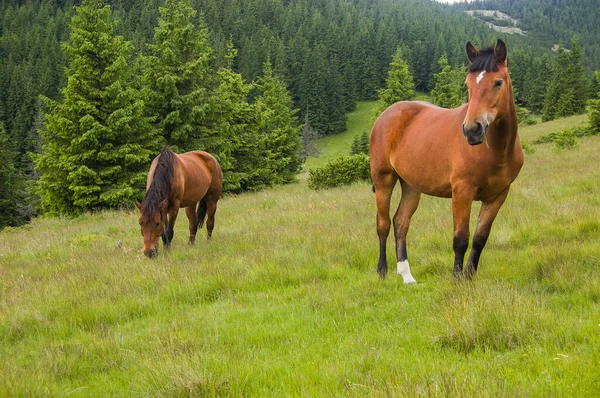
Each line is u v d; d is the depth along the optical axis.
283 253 6.96
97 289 6.04
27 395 3.08
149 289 5.96
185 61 24.05
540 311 3.67
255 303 5.13
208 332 4.27
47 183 20.52
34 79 72.00
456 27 152.62
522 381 2.65
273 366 3.35
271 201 16.34
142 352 3.93
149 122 23.09
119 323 4.99
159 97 23.06
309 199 14.64
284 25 120.56
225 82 30.12
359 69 103.19
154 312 5.21
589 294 4.17
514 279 4.93
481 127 4.09
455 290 4.39
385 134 5.89
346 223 9.12
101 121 21.19
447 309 3.86
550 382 2.62
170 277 6.26
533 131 43.78
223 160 24.72
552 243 5.96
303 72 85.44
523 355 3.07
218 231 10.52
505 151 4.54
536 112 79.06
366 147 58.97
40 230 16.52
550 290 4.57
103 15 21.16
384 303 4.73
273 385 3.07
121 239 10.96
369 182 18.88
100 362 3.87
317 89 84.38
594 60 157.62
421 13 177.00
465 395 2.40
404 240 5.80
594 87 66.56
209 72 25.42
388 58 105.94
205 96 24.48
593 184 10.19
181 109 23.27
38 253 10.55
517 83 88.75
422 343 3.56
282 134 36.38
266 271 6.13
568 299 4.18
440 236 7.16
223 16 116.50
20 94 66.31
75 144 19.89
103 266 7.32
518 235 6.86
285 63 95.50
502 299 3.89
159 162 7.92
